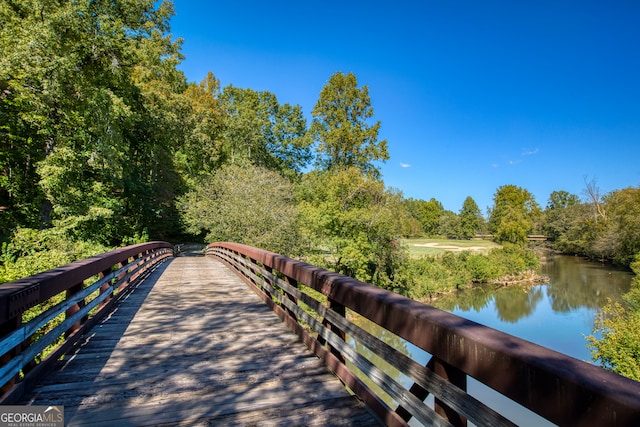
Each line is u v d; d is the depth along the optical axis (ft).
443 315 4.84
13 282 7.36
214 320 14.29
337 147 105.50
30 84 41.45
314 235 73.20
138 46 55.72
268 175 75.20
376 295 6.34
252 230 57.72
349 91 105.19
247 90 127.44
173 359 9.93
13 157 45.06
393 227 78.23
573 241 176.76
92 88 45.55
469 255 118.32
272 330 12.89
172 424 6.61
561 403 2.83
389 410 6.29
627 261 118.52
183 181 98.43
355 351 7.59
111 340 11.60
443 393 4.59
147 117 68.90
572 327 63.62
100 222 51.80
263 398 7.65
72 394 7.73
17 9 42.01
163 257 42.32
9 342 6.47
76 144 46.26
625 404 2.34
